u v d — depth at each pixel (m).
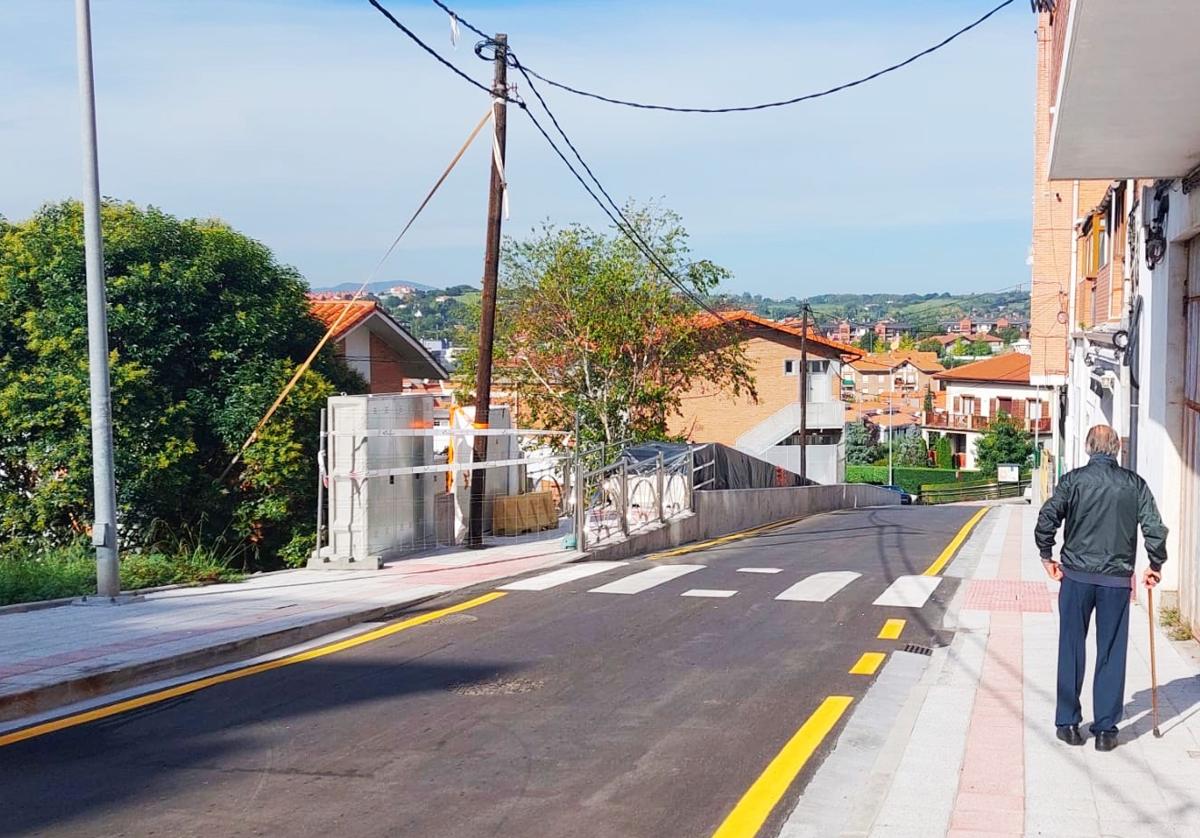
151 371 18.89
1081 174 10.13
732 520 26.67
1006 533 23.03
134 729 7.19
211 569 14.64
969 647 9.31
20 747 6.80
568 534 18.89
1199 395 8.77
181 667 8.85
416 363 32.88
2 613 11.12
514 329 32.22
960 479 74.69
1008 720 7.02
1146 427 11.00
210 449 19.91
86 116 11.48
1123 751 6.26
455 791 5.92
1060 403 35.12
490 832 5.34
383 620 11.19
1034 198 34.50
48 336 18.94
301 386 19.98
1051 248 34.38
